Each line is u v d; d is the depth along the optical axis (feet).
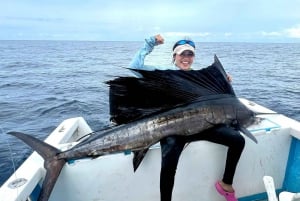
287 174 7.27
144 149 5.83
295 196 5.70
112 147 5.69
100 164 5.97
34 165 5.72
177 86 5.99
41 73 57.67
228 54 134.92
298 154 7.00
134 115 5.90
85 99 29.55
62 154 5.53
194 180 6.65
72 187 5.92
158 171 6.32
